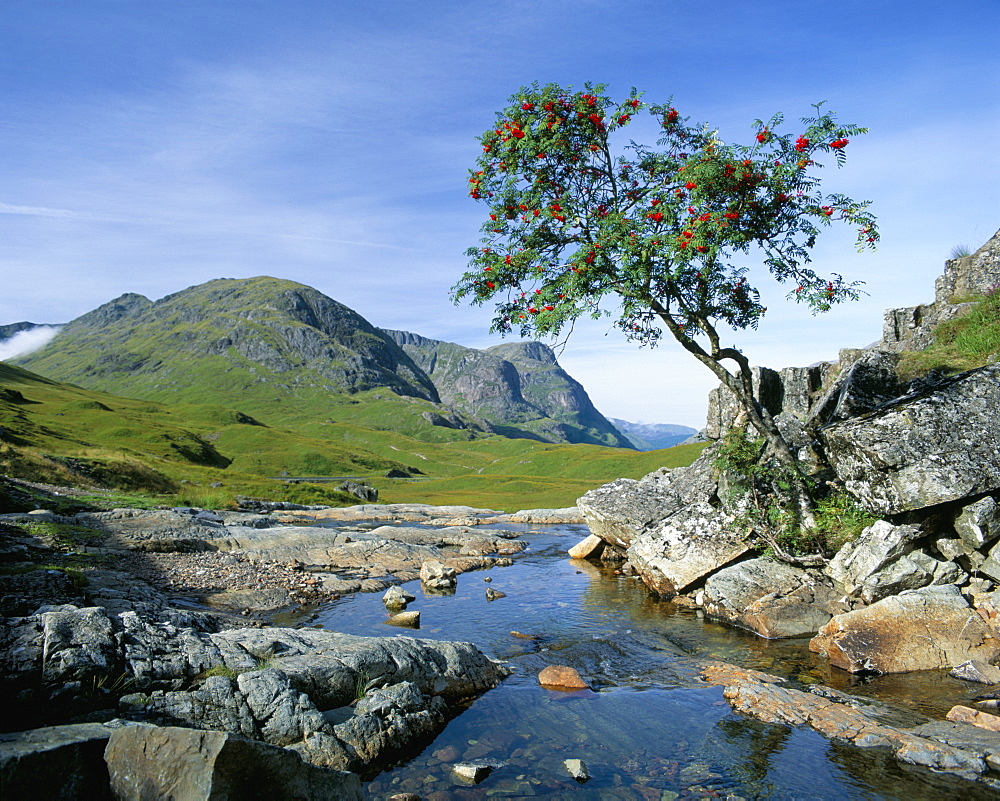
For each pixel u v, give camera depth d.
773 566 17.69
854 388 20.66
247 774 6.18
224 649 10.71
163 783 6.03
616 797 8.39
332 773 7.21
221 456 142.00
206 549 26.94
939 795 8.06
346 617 18.39
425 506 65.56
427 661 12.22
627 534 24.88
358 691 10.71
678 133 18.70
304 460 179.75
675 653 14.78
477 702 12.00
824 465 20.39
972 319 22.98
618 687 12.70
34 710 8.30
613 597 21.19
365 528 43.50
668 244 16.47
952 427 14.90
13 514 25.50
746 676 12.50
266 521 37.88
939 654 12.62
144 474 57.16
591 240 18.38
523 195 18.91
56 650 9.06
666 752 9.73
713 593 17.70
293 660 10.70
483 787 8.69
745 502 19.25
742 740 10.00
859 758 9.18
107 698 8.83
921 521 14.86
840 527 17.34
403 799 8.25
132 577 19.73
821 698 11.18
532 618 18.41
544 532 45.00
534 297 18.84
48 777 5.76
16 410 124.88
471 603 20.55
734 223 17.05
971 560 14.48
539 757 9.65
